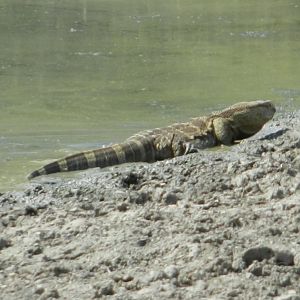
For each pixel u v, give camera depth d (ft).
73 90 209.15
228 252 85.87
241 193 108.17
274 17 323.37
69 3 356.18
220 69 233.96
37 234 93.97
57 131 165.68
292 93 203.72
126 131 164.96
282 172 114.01
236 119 151.84
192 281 81.10
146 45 269.85
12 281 82.07
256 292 78.07
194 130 149.38
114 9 342.03
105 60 247.70
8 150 148.66
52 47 266.77
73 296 78.13
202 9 343.87
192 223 94.79
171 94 204.13
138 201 106.52
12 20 315.37
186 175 119.44
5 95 204.03
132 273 82.79
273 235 90.84
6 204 110.11
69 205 106.83
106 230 94.73
